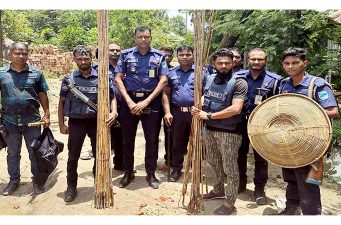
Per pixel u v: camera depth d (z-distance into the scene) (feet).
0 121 13.93
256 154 13.03
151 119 13.65
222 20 22.30
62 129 13.21
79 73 12.57
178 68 14.80
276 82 12.30
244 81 11.18
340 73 19.95
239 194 13.99
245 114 12.79
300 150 9.97
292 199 11.70
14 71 13.33
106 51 11.64
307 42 17.80
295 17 17.98
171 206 12.60
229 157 11.49
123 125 13.75
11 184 13.96
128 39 54.24
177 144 14.99
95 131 12.94
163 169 16.53
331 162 19.57
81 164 17.01
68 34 65.10
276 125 10.30
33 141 13.29
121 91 13.12
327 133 9.64
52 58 53.36
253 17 19.31
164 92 14.67
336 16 18.43
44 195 13.57
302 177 10.30
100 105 11.80
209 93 11.62
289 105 10.16
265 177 13.12
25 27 66.59
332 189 15.72
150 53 13.30
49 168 13.32
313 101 9.91
